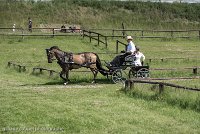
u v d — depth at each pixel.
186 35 53.75
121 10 68.06
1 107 15.27
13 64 30.59
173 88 17.03
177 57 36.06
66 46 40.22
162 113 14.50
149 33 55.12
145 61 33.06
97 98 17.14
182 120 13.56
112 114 14.38
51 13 63.22
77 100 16.72
